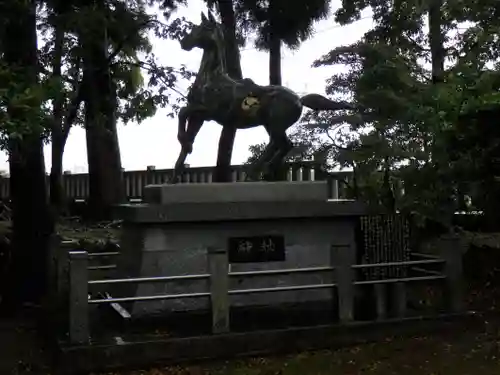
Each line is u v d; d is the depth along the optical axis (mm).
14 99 5910
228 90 7668
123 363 6199
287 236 7641
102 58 9031
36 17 8812
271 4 13508
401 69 10023
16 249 9047
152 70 10336
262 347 6668
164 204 7070
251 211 7301
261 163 8195
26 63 8281
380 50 10570
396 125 9766
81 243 11859
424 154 9016
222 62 7875
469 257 10344
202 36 7727
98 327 7094
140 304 7117
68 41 8844
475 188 7969
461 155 7926
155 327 7012
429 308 7832
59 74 8398
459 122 7512
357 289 7773
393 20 12000
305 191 7695
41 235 9148
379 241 7656
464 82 7711
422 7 10992
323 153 10586
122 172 17984
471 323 7504
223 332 6602
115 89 9844
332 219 7820
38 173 9117
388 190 9773
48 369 6496
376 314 7469
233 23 12742
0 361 6773
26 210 9062
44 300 8914
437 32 11227
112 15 8703
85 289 6262
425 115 8352
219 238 7367
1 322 8344
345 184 11102
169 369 6242
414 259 8141
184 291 7238
